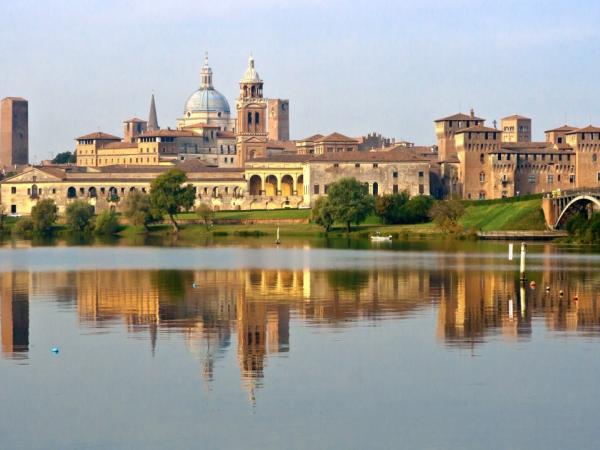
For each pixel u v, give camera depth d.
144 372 136.12
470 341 153.62
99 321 173.50
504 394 125.94
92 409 121.50
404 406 122.06
